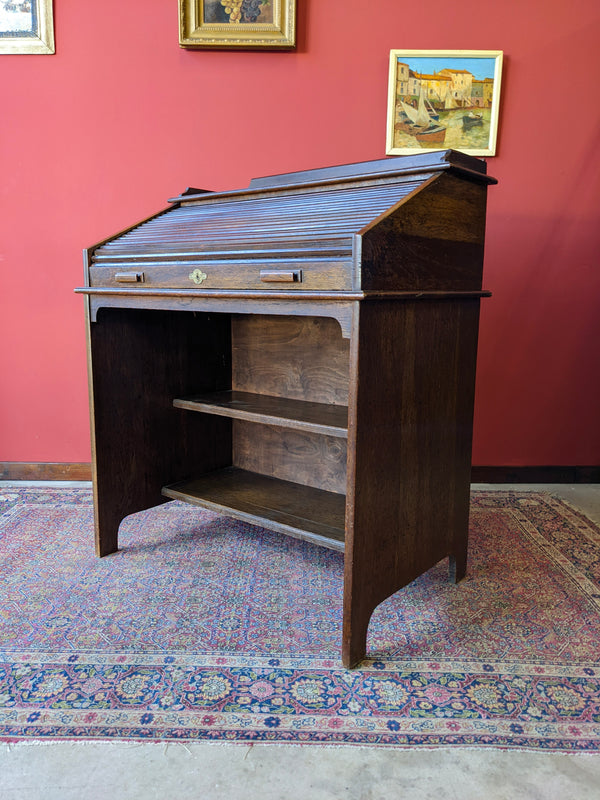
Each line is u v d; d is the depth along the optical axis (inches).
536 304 120.5
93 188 118.5
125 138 117.0
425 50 111.2
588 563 91.5
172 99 115.6
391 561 70.3
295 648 69.2
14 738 54.7
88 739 54.8
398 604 79.5
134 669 64.7
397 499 69.7
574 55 112.3
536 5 110.8
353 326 59.6
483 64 111.5
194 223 85.0
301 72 114.2
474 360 80.9
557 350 122.2
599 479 126.6
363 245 57.9
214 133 116.5
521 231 117.9
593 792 50.0
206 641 70.2
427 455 74.1
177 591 81.9
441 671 65.5
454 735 56.0
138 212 119.2
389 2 111.6
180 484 100.8
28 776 50.8
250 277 68.9
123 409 92.4
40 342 123.4
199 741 54.9
